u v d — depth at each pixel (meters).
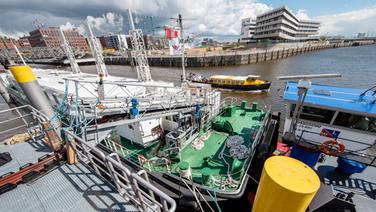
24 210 3.64
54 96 11.80
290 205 3.63
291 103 7.10
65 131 4.63
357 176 6.64
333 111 6.41
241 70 49.31
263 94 27.08
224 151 8.95
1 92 20.08
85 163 4.79
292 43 96.50
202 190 6.71
